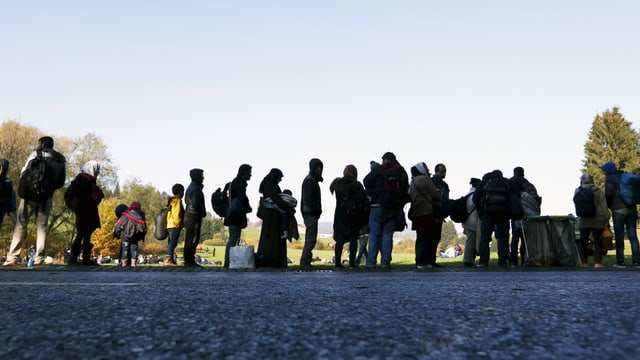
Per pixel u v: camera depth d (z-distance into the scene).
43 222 8.39
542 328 1.63
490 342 1.38
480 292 3.10
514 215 9.45
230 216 9.12
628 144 59.12
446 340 1.42
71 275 5.62
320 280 4.59
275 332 1.57
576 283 4.14
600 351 1.26
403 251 55.38
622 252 9.52
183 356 1.22
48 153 8.34
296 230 9.41
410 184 9.22
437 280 4.64
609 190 9.56
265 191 9.23
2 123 41.97
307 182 8.77
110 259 50.34
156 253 70.12
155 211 71.38
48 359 1.18
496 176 9.61
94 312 2.07
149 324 1.74
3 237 44.81
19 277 5.07
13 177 41.62
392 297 2.75
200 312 2.07
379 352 1.26
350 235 9.15
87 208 8.95
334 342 1.39
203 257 59.50
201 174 9.86
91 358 1.19
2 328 1.65
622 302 2.45
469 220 10.35
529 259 10.02
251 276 5.48
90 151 46.97
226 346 1.34
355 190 8.99
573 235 10.04
